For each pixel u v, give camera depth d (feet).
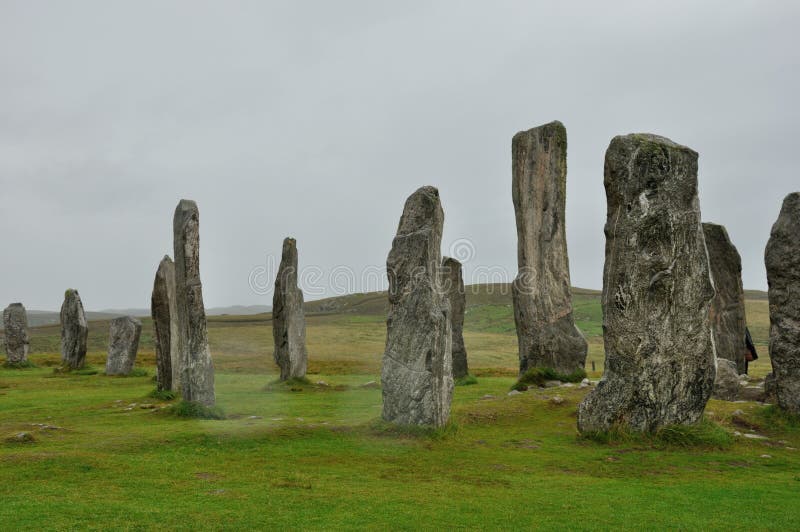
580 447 53.47
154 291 85.25
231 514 34.78
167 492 38.68
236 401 80.84
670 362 54.49
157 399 80.89
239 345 207.82
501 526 33.96
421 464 47.14
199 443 50.42
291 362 97.76
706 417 57.93
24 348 144.46
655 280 53.83
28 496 37.14
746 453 52.13
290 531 32.48
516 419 65.62
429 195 57.47
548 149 90.43
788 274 63.21
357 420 62.03
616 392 54.75
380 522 34.09
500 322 293.23
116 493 38.24
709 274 55.42
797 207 63.46
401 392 55.88
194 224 67.46
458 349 105.29
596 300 320.91
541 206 90.53
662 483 43.50
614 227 54.80
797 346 62.28
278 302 100.63
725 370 76.43
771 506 38.29
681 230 54.44
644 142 54.39
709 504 38.58
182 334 67.15
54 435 53.93
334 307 390.42
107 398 83.66
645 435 54.24
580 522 34.83
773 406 63.98
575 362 87.81
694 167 55.36
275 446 50.62
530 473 45.68
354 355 176.96
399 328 56.59
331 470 44.80
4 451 47.16
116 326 123.13
